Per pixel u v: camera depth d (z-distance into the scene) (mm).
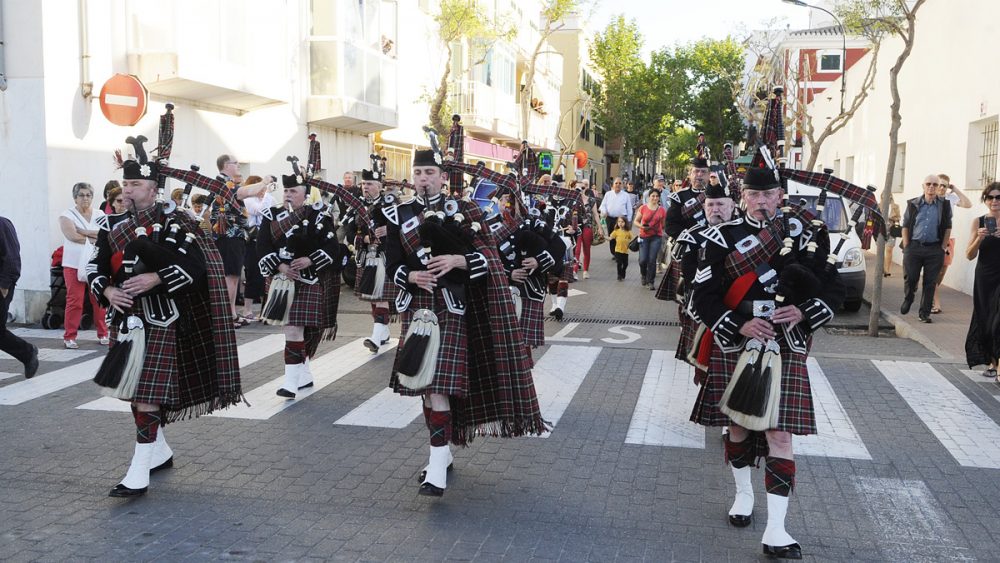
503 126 30594
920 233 11289
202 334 5293
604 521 4738
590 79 52844
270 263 7234
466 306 5012
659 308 12922
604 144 60594
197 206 10180
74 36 11227
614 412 6961
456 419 5121
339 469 5566
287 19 16688
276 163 16578
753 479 5414
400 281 4953
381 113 19516
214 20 13633
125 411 6918
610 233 16984
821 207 4336
